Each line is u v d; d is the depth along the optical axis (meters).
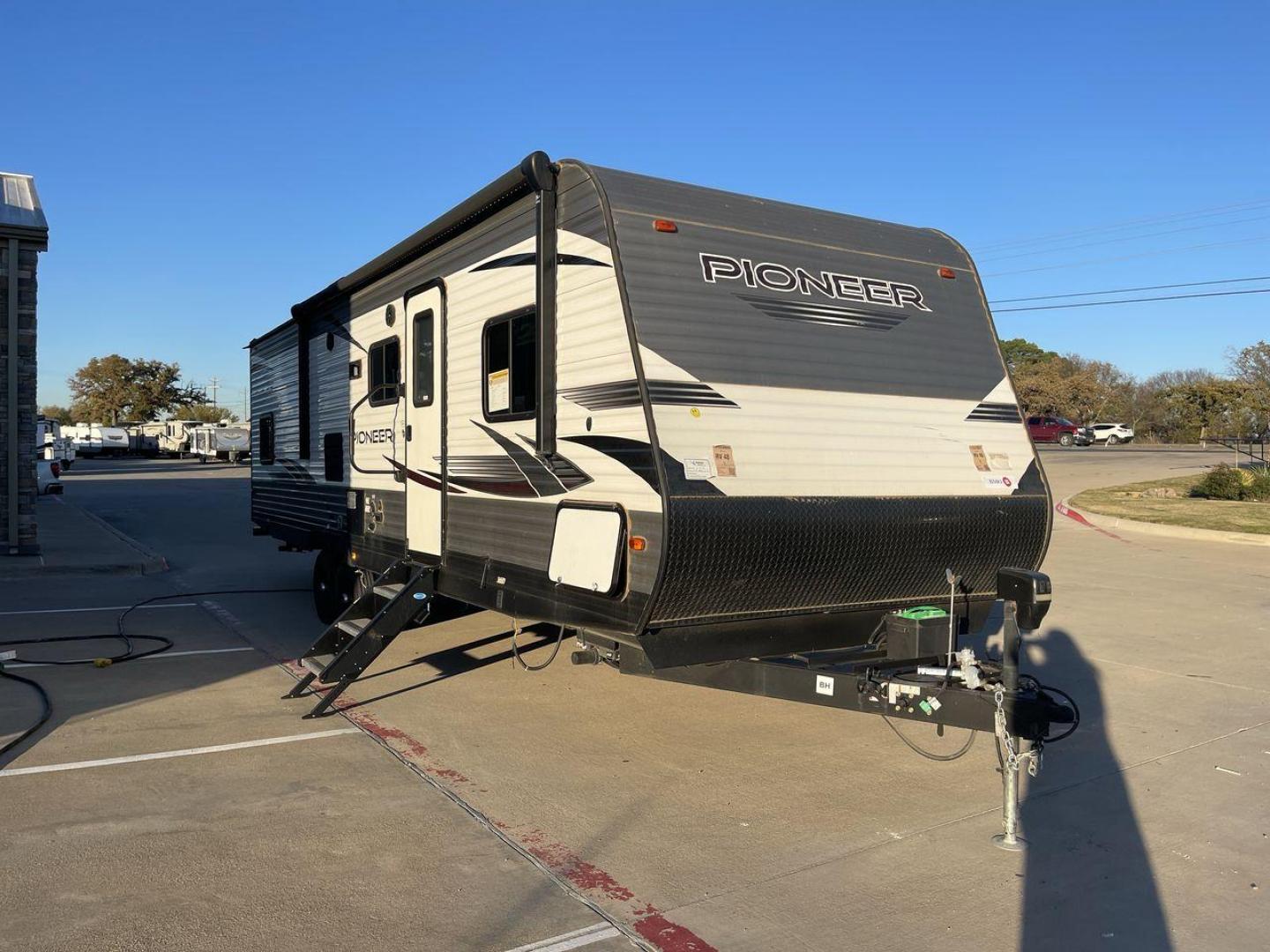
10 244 11.86
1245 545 14.55
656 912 3.52
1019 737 4.02
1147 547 14.37
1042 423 46.50
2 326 12.09
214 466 49.31
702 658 4.73
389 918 3.46
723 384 4.71
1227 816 4.44
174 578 11.79
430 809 4.46
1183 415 50.12
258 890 3.65
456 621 9.06
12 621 8.91
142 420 87.69
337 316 8.37
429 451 6.63
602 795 4.66
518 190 5.50
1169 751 5.35
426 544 6.68
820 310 5.21
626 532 4.56
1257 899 3.66
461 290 6.19
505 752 5.29
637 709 6.14
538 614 5.30
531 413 5.34
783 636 4.95
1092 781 4.89
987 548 5.45
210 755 5.20
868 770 5.05
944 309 5.75
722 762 5.16
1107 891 3.71
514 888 3.70
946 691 4.15
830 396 5.05
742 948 3.28
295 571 12.45
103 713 5.94
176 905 3.53
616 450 4.65
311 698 6.34
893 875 3.83
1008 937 3.37
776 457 4.76
